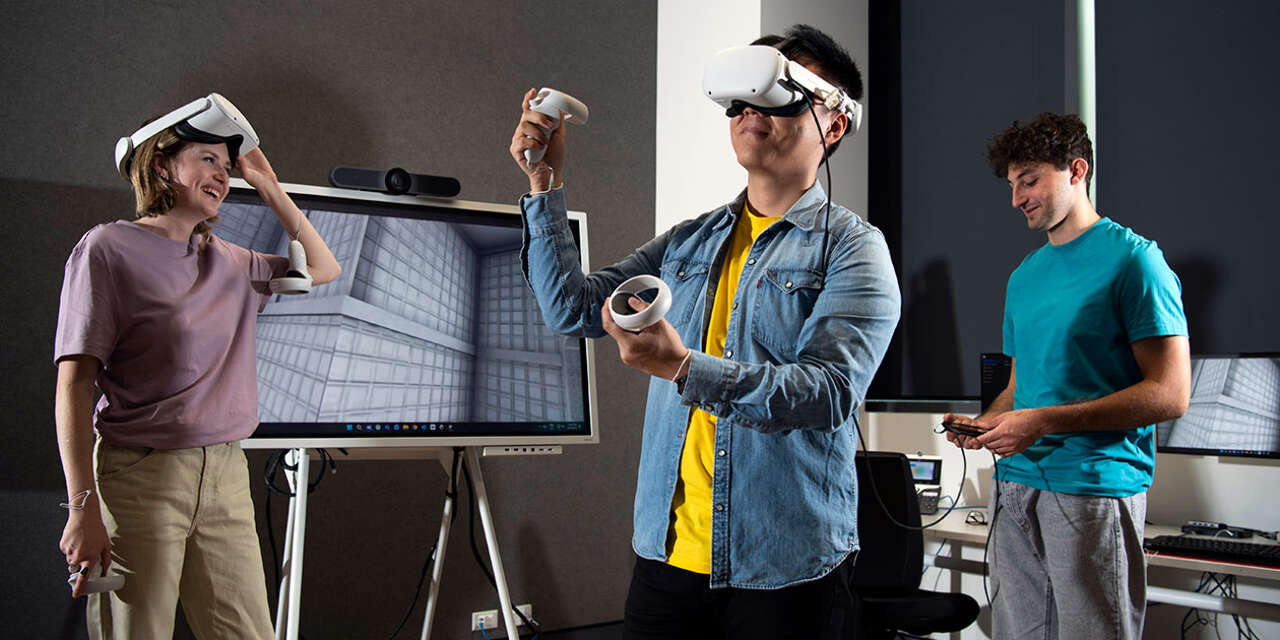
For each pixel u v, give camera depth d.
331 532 2.63
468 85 3.01
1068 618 1.60
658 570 1.04
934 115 3.31
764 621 0.96
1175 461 2.40
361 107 2.78
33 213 2.27
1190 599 2.03
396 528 2.75
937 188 3.28
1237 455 2.17
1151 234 2.64
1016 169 1.81
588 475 3.21
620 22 3.42
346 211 2.15
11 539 2.20
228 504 1.62
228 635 1.61
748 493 0.97
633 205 3.41
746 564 0.96
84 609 2.28
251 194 2.04
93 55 2.35
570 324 1.14
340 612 2.63
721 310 1.08
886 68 3.50
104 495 1.47
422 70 2.91
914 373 3.30
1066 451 1.62
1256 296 2.39
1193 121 2.56
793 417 0.83
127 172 1.64
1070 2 2.90
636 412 3.36
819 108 1.02
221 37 2.54
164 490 1.50
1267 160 2.39
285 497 2.57
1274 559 1.80
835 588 0.98
